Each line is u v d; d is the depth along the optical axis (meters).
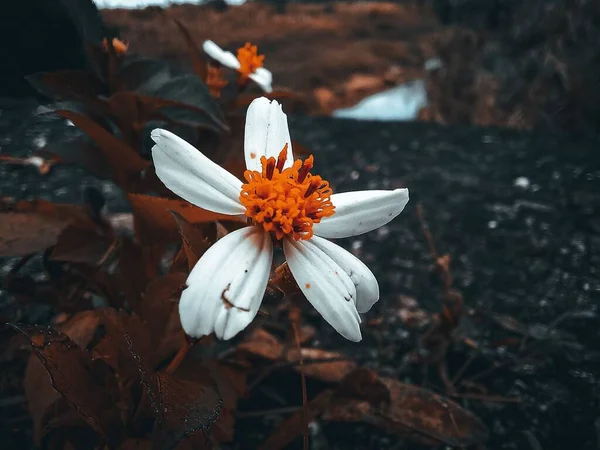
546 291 0.14
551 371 0.12
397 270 0.15
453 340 0.12
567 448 0.10
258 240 0.06
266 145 0.07
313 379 0.10
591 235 0.17
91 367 0.07
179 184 0.06
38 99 0.14
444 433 0.09
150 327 0.07
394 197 0.07
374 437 0.10
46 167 0.13
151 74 0.08
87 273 0.09
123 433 0.07
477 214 0.18
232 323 0.05
